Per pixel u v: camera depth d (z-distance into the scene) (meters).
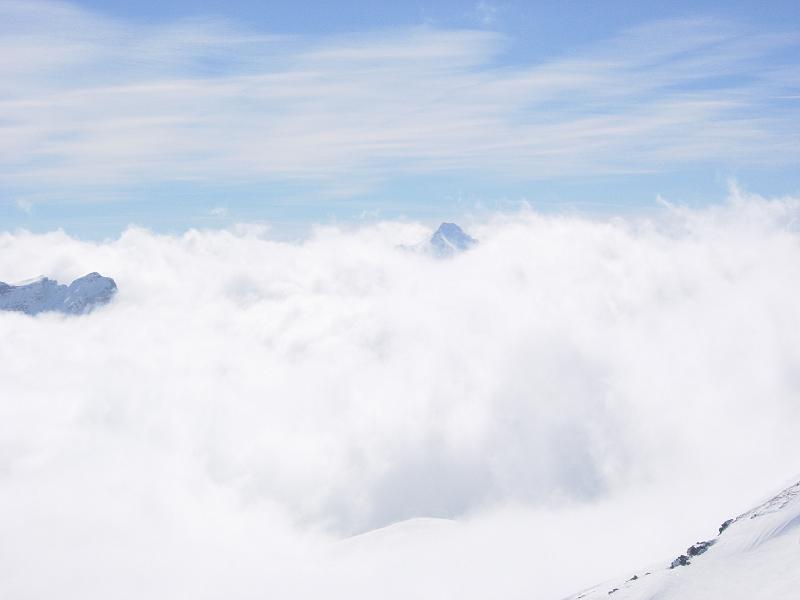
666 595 63.06
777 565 61.31
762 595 57.00
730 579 62.06
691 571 66.56
